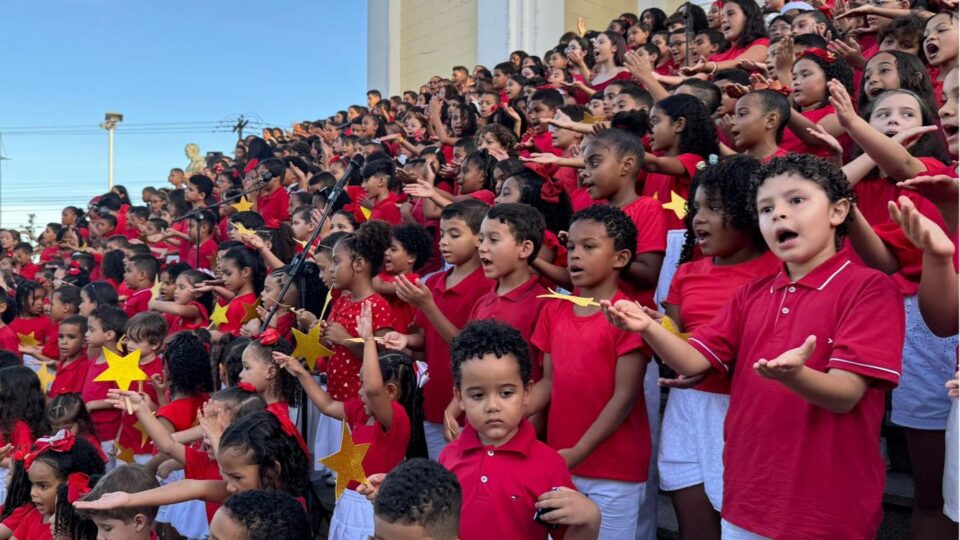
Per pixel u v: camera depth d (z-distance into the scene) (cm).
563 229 410
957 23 400
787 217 208
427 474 208
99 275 910
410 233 442
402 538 203
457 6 1354
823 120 401
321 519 438
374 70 1488
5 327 700
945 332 209
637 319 216
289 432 315
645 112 459
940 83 421
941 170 276
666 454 296
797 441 207
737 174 276
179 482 307
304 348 369
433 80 1145
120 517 301
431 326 385
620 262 298
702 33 683
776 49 474
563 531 246
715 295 279
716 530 283
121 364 364
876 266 255
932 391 283
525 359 247
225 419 349
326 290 484
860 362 193
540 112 647
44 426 454
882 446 352
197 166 1498
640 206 355
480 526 236
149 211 1089
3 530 367
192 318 588
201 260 755
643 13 859
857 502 202
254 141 1026
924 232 193
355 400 353
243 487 300
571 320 299
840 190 210
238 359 407
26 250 1141
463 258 382
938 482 283
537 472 238
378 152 751
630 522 290
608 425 278
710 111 464
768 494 210
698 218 285
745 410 220
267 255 530
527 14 1190
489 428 240
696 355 227
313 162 1020
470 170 519
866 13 501
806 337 209
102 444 502
